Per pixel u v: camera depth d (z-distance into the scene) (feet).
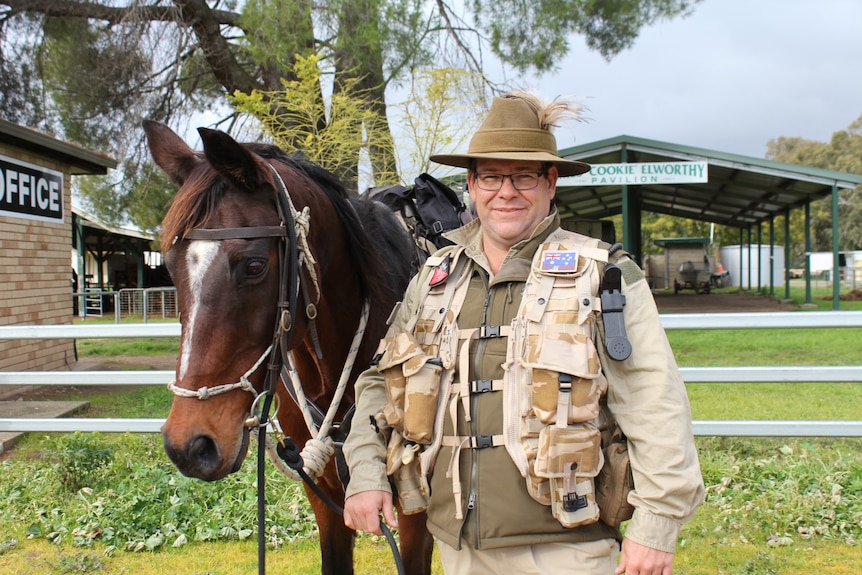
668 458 4.70
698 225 151.53
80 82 34.65
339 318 7.32
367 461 5.74
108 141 36.60
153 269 93.15
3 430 15.39
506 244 5.62
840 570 10.23
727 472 13.41
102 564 10.79
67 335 14.83
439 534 5.33
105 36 34.76
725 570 10.34
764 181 51.29
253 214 5.62
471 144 5.61
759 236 80.59
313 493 7.54
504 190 5.44
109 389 24.80
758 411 18.93
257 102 27.99
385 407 5.68
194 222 5.50
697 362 27.76
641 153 44.83
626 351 4.81
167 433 5.20
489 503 5.07
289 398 7.59
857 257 129.59
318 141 27.68
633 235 72.08
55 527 11.93
